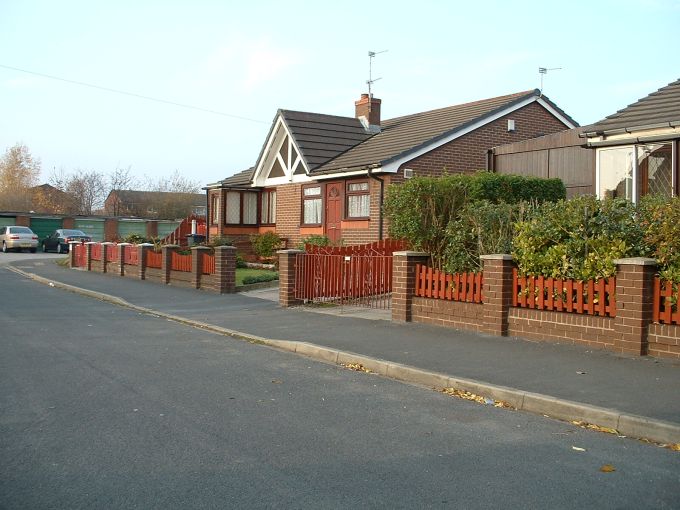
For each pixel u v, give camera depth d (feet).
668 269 30.50
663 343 30.42
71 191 237.86
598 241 33.63
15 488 16.60
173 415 23.15
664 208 31.32
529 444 20.45
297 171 85.51
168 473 17.62
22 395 25.80
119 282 76.89
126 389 26.91
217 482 17.01
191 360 33.32
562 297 34.65
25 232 147.02
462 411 24.34
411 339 37.24
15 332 41.65
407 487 16.80
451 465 18.45
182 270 72.28
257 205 97.86
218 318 48.62
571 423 22.94
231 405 24.62
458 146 74.38
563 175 66.69
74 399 25.23
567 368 29.19
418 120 87.51
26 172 238.27
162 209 209.67
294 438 20.76
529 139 73.36
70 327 44.21
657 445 20.57
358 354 33.19
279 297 55.67
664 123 46.57
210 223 101.96
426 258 43.55
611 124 50.85
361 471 17.90
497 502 15.92
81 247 99.96
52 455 18.99
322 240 74.69
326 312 49.75
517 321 36.63
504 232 40.37
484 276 38.14
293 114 88.02
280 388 27.55
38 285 76.02
